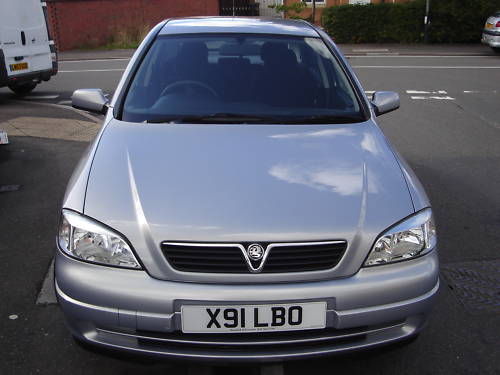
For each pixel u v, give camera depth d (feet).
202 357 7.56
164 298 7.42
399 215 8.12
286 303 7.46
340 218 7.88
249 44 12.43
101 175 8.65
